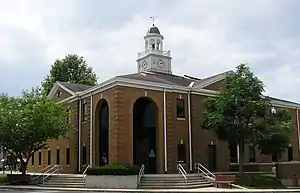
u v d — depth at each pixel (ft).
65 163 144.25
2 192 94.43
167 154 120.06
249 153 141.49
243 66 116.06
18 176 124.16
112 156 113.70
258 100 111.24
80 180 110.22
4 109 122.42
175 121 124.57
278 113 118.21
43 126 120.67
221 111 112.57
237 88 110.83
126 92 116.47
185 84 136.98
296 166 117.19
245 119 110.63
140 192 90.74
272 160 148.77
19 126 119.55
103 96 122.83
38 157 168.25
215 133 122.11
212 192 87.25
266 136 111.75
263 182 110.22
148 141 123.24
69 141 142.82
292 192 91.35
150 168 122.01
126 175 102.42
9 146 121.70
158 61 161.17
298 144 160.76
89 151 129.08
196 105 129.90
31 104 126.11
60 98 153.99
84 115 136.36
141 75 139.23
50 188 102.58
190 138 126.00
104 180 103.71
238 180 110.01
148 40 164.55
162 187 101.14
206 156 128.47
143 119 125.70
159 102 122.31
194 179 107.55
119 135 112.98
